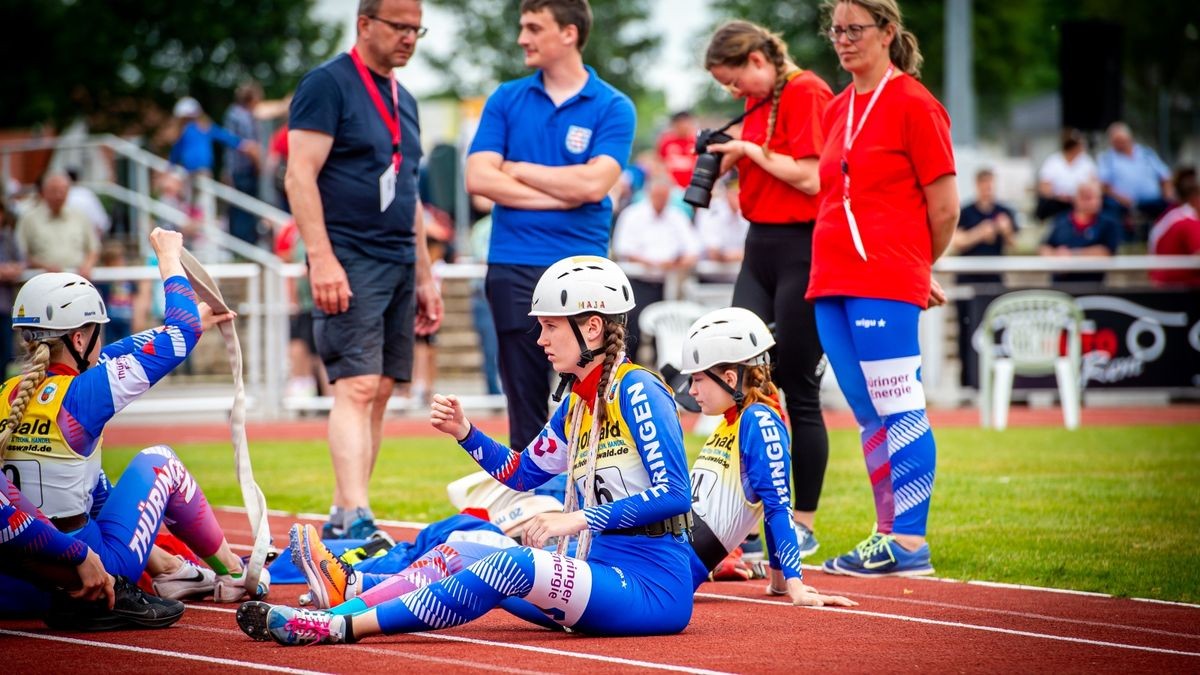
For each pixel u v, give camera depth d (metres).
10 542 7.16
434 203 31.23
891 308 9.74
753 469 8.44
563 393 7.61
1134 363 23.66
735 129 19.45
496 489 10.38
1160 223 25.02
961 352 23.59
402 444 19.28
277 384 23.25
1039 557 10.15
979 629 7.77
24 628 7.73
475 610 7.01
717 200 24.58
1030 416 22.38
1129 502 12.72
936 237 9.95
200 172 31.14
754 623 7.93
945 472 15.11
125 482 7.97
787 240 10.66
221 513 12.86
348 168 10.81
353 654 6.92
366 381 10.79
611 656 6.89
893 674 6.60
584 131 11.16
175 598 8.62
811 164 10.49
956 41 32.62
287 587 9.29
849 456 17.39
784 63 10.84
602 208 11.30
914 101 9.70
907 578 9.63
